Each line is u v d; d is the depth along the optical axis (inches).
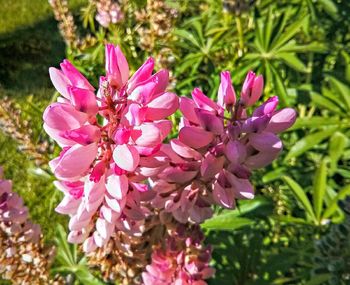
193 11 13.3
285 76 11.0
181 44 11.2
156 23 10.0
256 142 5.0
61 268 8.9
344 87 9.0
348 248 7.6
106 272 7.1
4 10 25.2
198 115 5.1
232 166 5.2
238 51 10.5
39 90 21.0
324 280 7.8
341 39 11.2
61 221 15.0
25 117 12.5
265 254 8.7
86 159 5.0
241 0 9.8
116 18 10.8
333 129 9.0
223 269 8.2
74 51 11.6
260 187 10.9
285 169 9.7
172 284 6.6
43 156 9.6
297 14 11.1
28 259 7.8
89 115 5.0
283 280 8.0
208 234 8.8
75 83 5.1
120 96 5.1
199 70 12.1
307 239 8.7
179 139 5.1
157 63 10.0
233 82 9.9
